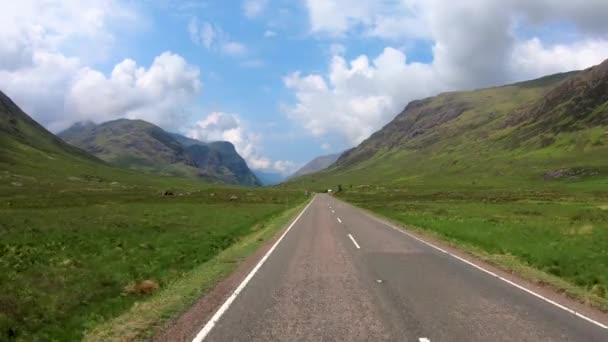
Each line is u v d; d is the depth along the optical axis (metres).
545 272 15.08
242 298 10.85
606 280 13.32
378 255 18.17
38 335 8.59
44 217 38.41
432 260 16.86
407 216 39.81
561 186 148.25
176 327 8.50
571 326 8.62
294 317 9.16
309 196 131.50
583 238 22.62
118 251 19.47
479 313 9.49
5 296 11.03
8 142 194.50
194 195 106.81
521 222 33.28
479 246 21.20
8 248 19.14
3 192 94.19
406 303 10.34
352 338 7.82
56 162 194.62
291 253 18.88
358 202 81.81
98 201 71.62
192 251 19.84
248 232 29.30
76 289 12.21
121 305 10.64
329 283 12.65
